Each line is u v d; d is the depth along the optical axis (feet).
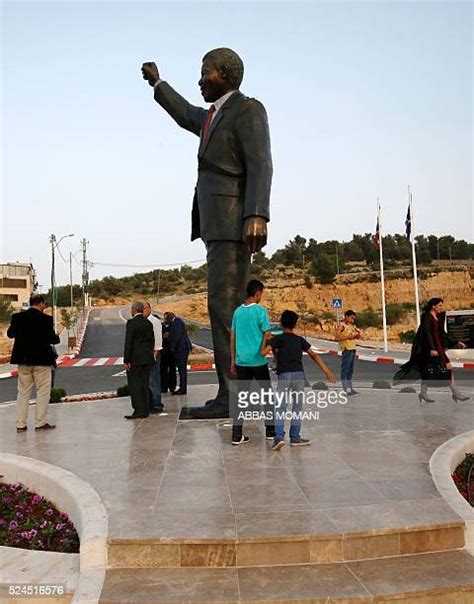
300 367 20.39
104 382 55.72
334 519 13.01
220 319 25.71
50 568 12.41
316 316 195.42
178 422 25.95
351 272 280.51
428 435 22.39
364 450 19.79
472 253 339.57
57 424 26.03
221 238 25.23
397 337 163.32
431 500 14.26
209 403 27.58
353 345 34.76
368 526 12.57
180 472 17.21
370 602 10.69
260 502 14.25
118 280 332.80
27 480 17.97
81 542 12.29
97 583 11.32
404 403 31.17
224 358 26.25
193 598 10.68
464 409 29.04
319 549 12.16
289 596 10.72
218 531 12.41
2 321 160.86
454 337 71.51
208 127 25.80
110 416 28.19
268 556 12.11
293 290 253.65
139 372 27.25
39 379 24.64
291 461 18.34
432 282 261.44
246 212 23.34
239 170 25.22
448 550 12.71
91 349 104.42
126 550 12.11
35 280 268.21
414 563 12.07
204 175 25.82
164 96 28.30
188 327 113.70
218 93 25.70
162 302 241.14
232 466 17.81
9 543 14.24
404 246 328.29
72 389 50.65
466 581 11.27
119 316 188.55
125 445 21.15
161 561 12.09
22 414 24.38
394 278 260.42
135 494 15.10
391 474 16.65
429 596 10.94
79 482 16.14
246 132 24.41
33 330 24.27
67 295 276.62
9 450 20.59
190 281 330.34
